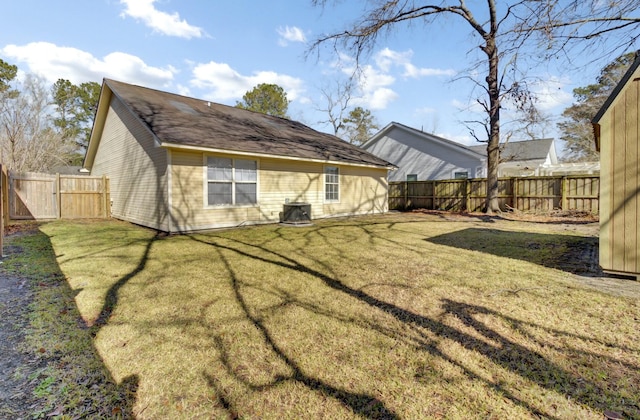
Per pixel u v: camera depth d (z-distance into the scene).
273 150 9.54
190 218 8.23
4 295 3.46
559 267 4.58
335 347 2.38
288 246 6.35
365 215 13.18
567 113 24.45
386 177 14.91
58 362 2.19
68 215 11.04
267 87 29.62
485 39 11.70
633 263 3.75
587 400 1.78
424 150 19.28
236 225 9.20
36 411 1.72
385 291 3.62
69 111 26.38
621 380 1.95
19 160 19.56
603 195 3.93
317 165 11.50
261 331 2.64
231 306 3.19
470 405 1.75
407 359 2.21
